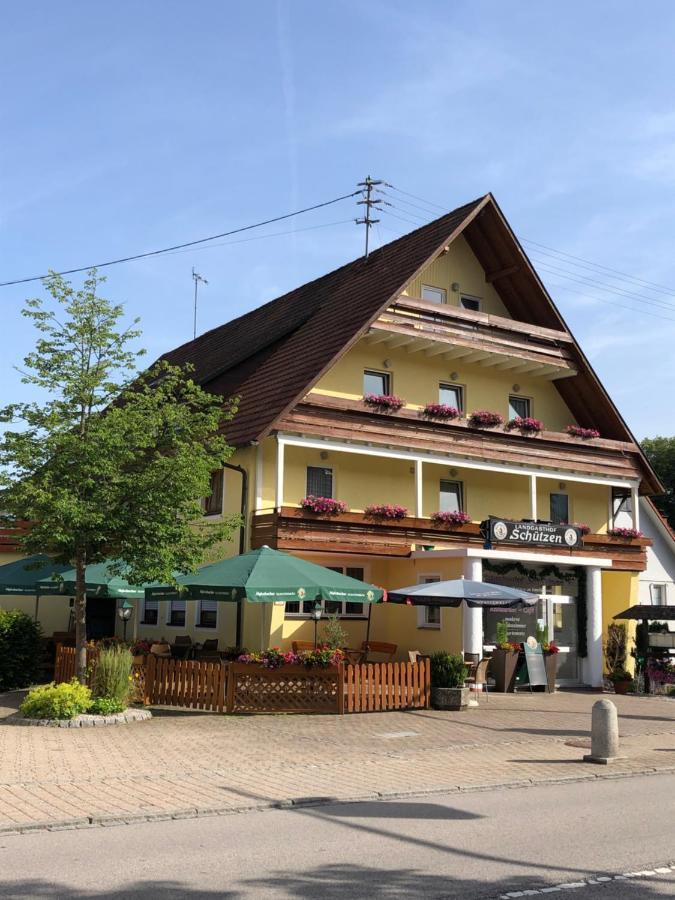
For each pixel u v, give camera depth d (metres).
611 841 9.30
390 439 26.67
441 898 7.34
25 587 21.77
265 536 24.62
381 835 9.45
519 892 7.53
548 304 30.83
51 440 17.56
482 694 24.23
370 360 28.03
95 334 18.59
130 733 16.06
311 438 25.48
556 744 16.42
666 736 18.19
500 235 30.45
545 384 32.56
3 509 18.44
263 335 32.62
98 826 9.66
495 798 11.69
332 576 20.58
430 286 30.02
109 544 18.38
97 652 21.23
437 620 25.70
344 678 19.88
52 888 7.34
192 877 7.73
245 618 25.59
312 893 7.36
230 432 26.34
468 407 30.23
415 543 26.66
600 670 28.42
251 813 10.47
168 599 20.42
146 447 18.89
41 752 13.75
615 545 31.16
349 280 31.12
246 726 17.47
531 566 27.95
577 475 31.12
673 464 54.38
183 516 18.91
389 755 14.71
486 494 30.86
